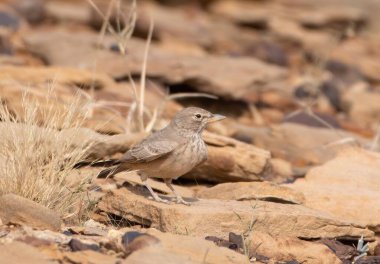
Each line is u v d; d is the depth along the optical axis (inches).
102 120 554.6
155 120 576.7
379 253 434.3
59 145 429.1
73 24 1027.9
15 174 413.1
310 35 1232.8
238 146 524.1
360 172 528.1
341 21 1321.4
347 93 951.6
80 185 437.7
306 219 431.8
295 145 629.6
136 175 501.7
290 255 399.5
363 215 469.4
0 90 552.4
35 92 563.5
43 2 1080.2
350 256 421.1
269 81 805.2
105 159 498.0
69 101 518.9
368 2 1444.4
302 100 881.5
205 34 1086.4
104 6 1001.5
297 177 570.9
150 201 431.2
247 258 369.7
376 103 912.9
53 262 340.8
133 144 510.0
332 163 539.2
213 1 1322.6
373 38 1350.9
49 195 416.8
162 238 379.2
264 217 422.3
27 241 359.6
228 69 796.6
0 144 426.0
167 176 442.6
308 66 1087.6
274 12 1309.1
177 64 764.0
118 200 439.5
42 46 799.1
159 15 1106.7
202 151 439.2
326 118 747.4
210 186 529.0
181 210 409.7
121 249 365.7
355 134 737.0
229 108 782.5
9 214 390.0
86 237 383.2
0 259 336.5
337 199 479.5
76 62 756.0
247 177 519.2
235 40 1109.7
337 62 1068.5
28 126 427.5
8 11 956.0
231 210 422.3
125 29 613.0
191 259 359.3
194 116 434.0
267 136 642.8
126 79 742.5
